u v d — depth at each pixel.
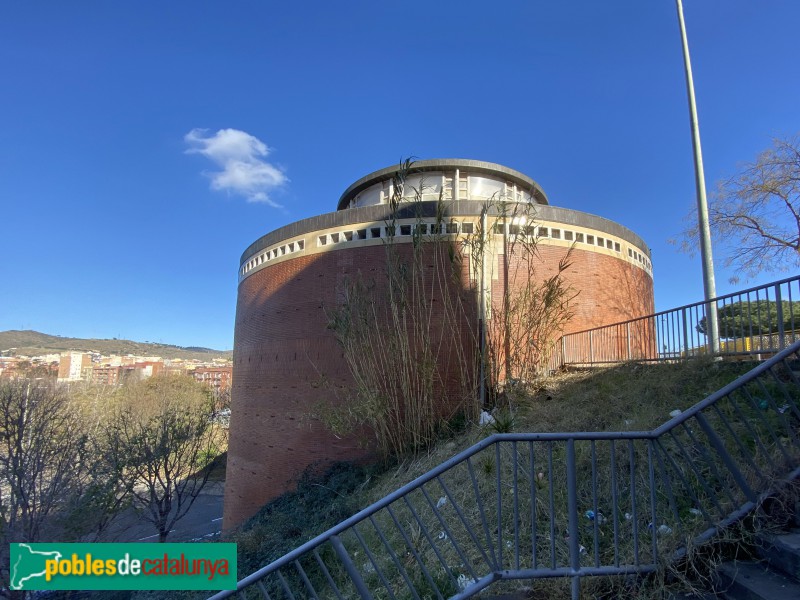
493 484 5.34
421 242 10.43
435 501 5.84
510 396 9.38
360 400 10.24
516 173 16.84
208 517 30.98
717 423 4.59
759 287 6.41
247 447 14.96
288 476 13.02
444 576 3.86
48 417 20.33
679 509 3.59
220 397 45.03
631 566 2.85
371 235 12.79
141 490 31.14
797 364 5.36
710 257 10.61
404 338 10.12
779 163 15.69
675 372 7.15
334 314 10.91
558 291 10.48
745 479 3.23
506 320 10.17
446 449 8.69
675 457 4.21
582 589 2.88
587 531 3.78
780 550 2.73
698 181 10.98
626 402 6.70
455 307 11.65
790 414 4.25
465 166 16.09
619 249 14.34
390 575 4.34
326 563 5.71
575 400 8.05
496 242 12.26
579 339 12.24
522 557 3.71
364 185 17.25
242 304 16.88
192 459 26.83
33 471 18.11
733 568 2.80
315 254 13.52
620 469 4.43
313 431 12.67
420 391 10.02
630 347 10.19
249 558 7.51
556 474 4.84
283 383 13.76
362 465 11.14
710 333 7.82
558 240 12.97
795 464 3.18
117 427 23.31
